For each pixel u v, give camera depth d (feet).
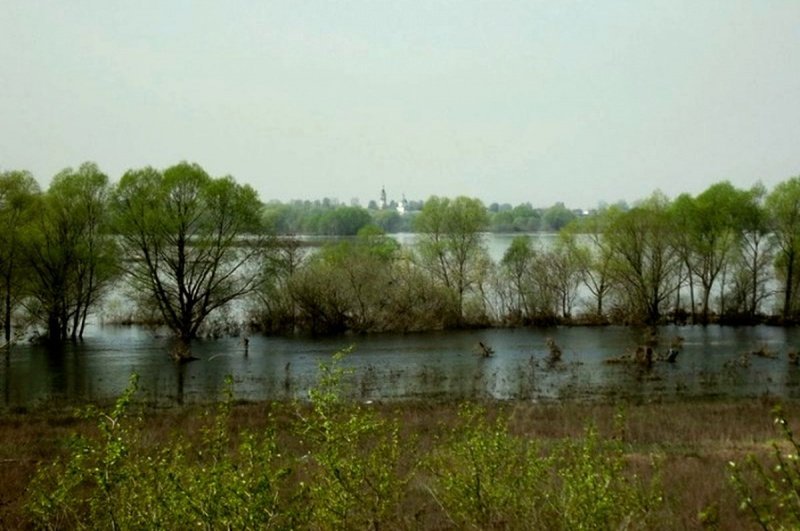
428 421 93.30
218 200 186.39
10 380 139.64
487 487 34.30
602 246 225.15
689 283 224.53
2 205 178.91
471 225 237.45
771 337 192.24
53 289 186.80
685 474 59.67
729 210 219.61
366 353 171.32
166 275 196.44
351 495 30.01
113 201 184.44
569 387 129.29
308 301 207.82
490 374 142.82
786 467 24.04
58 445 80.74
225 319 207.10
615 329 212.43
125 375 144.87
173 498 26.04
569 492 33.53
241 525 25.45
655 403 112.78
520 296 224.74
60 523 34.12
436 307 214.28
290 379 139.74
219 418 33.22
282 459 38.22
